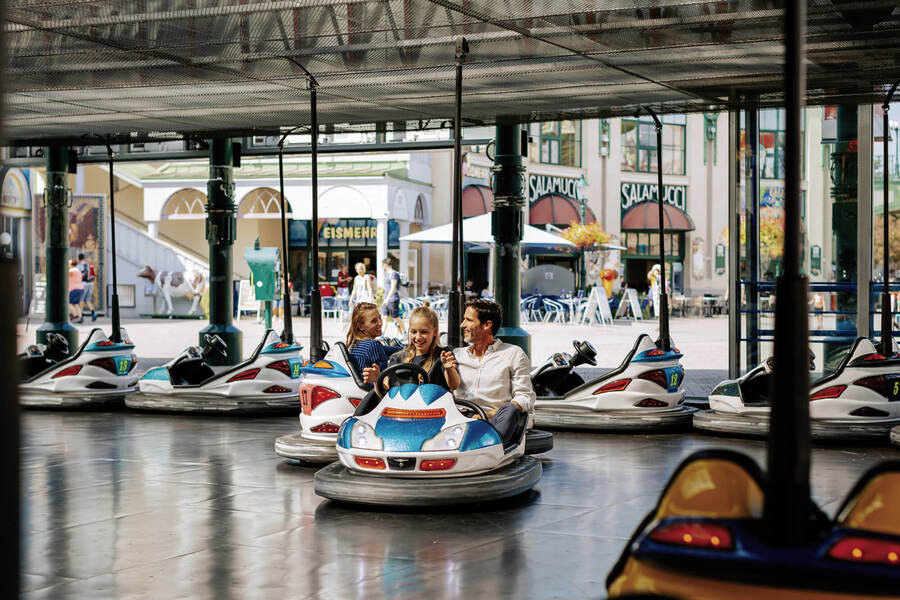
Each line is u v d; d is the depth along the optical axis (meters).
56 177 14.23
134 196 32.03
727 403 8.70
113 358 10.64
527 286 26.91
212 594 4.01
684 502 2.59
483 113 9.92
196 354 10.38
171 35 6.98
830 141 10.59
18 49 7.36
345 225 30.97
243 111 9.80
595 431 8.95
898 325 10.55
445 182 31.23
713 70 7.95
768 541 2.44
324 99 9.20
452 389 6.18
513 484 5.68
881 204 10.48
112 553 4.67
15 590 2.32
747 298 10.59
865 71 8.00
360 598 3.95
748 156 10.53
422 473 5.57
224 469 6.98
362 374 7.00
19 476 2.34
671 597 2.43
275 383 9.96
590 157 34.78
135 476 6.71
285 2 6.19
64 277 14.36
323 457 6.91
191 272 27.81
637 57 7.55
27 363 11.03
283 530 5.14
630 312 29.47
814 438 8.06
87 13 6.45
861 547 2.35
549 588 4.07
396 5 6.22
